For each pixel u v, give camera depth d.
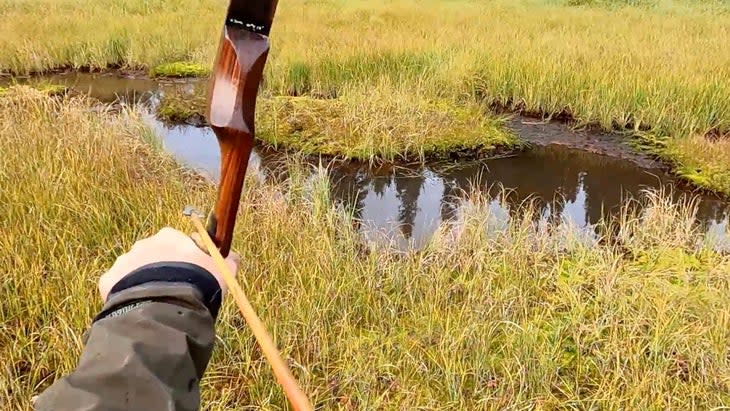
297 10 14.38
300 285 3.56
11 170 4.54
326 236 4.19
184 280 0.59
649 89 7.91
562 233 4.82
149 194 4.54
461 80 8.80
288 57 9.62
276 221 4.31
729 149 6.86
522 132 7.94
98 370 0.50
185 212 0.77
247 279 3.54
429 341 3.27
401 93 8.02
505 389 2.94
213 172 6.29
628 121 8.02
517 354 3.13
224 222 0.78
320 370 3.01
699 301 3.68
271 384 2.82
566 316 3.55
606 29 11.94
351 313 3.44
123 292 0.56
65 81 10.46
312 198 5.37
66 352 2.81
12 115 6.24
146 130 6.66
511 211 5.90
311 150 7.06
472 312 3.45
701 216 5.81
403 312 3.56
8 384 2.67
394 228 5.38
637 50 9.74
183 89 9.88
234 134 0.75
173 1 15.91
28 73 10.73
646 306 3.50
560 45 10.00
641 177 6.71
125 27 12.28
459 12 14.62
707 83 7.84
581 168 6.94
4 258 3.41
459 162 7.04
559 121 8.31
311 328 3.18
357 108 7.64
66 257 3.49
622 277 3.89
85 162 4.88
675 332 3.27
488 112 8.34
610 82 8.27
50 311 3.15
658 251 4.49
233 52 0.75
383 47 9.88
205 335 0.56
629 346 3.16
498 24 12.41
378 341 3.25
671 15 14.84
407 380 2.97
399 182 6.56
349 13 14.13
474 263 4.09
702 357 3.07
